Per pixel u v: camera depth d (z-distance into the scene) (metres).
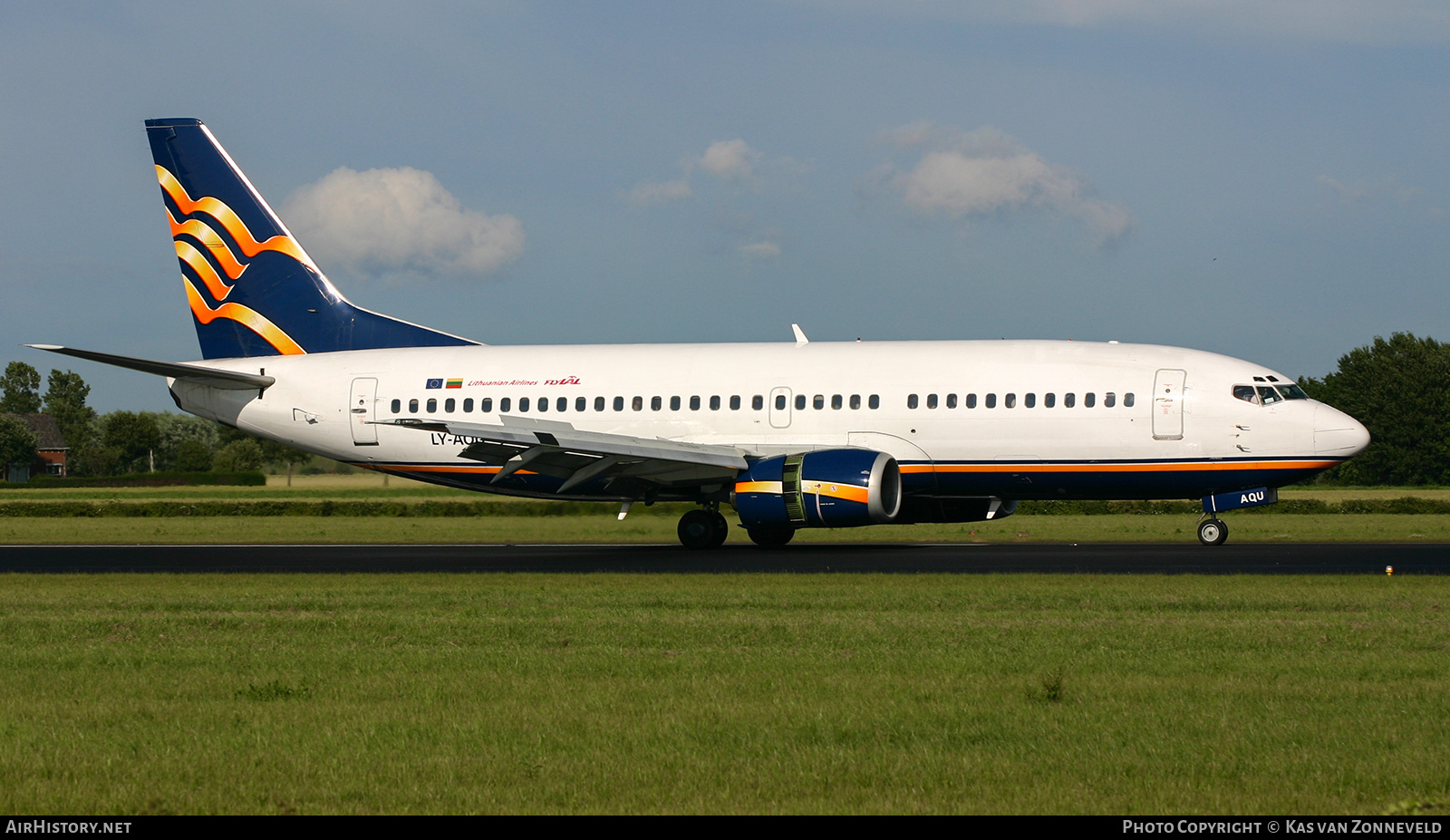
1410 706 37.91
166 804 29.44
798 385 109.62
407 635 54.25
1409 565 83.56
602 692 40.94
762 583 75.25
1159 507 178.62
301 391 121.62
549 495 116.81
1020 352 108.06
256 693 40.97
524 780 30.98
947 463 105.94
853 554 100.38
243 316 127.06
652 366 114.69
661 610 62.00
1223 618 57.00
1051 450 104.19
